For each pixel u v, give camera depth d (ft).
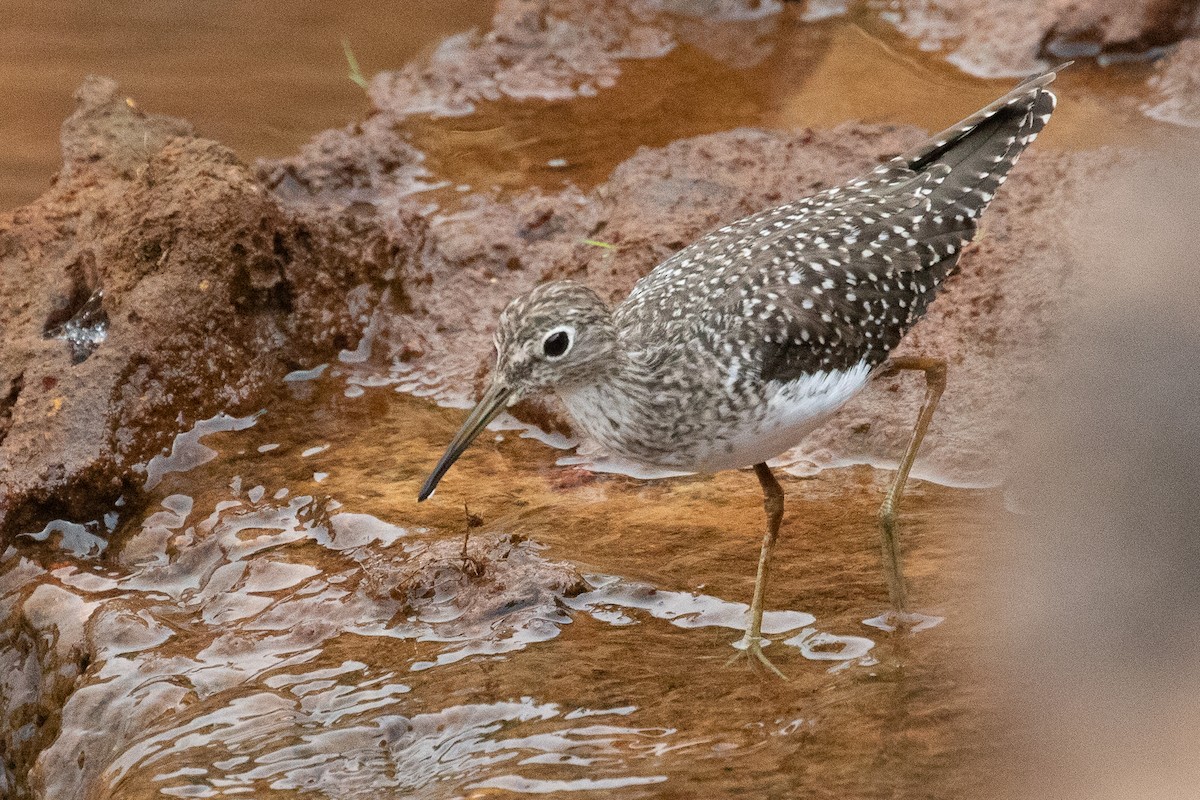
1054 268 47.34
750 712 31.63
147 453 44.93
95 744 34.37
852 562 38.34
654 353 35.91
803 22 71.82
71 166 51.93
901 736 29.89
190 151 48.73
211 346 47.21
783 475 44.01
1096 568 35.88
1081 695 30.53
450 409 48.73
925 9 70.79
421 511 41.75
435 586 37.22
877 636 34.35
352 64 65.16
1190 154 54.03
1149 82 63.00
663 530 40.68
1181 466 39.99
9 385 45.42
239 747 31.96
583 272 51.78
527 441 47.14
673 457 36.55
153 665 35.73
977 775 28.17
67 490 43.21
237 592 38.68
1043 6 66.80
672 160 55.98
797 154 55.52
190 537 41.91
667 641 35.06
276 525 41.78
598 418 36.50
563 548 39.50
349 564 39.37
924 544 38.83
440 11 74.23
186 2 74.64
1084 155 53.31
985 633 33.78
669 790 28.55
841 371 36.70
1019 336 45.93
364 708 32.94
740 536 40.22
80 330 47.26
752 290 36.14
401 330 51.29
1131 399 42.98
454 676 33.86
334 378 50.03
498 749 30.81
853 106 63.36
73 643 37.86
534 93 67.26
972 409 44.50
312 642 36.24
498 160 61.31
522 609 36.35
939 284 38.83
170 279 46.60
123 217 47.80
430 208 57.26
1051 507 40.04
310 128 63.87
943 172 39.09
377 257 52.26
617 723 31.48
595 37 70.59
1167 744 28.17
